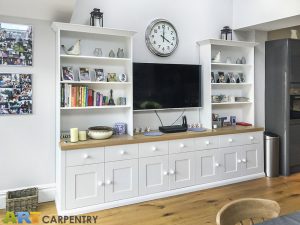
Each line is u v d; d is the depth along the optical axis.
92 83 3.17
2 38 2.88
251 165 3.94
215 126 3.88
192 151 3.43
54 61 3.16
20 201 2.78
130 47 3.27
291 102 4.13
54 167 3.22
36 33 3.05
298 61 4.14
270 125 4.35
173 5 3.81
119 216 2.75
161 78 3.60
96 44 3.33
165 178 3.26
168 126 3.69
